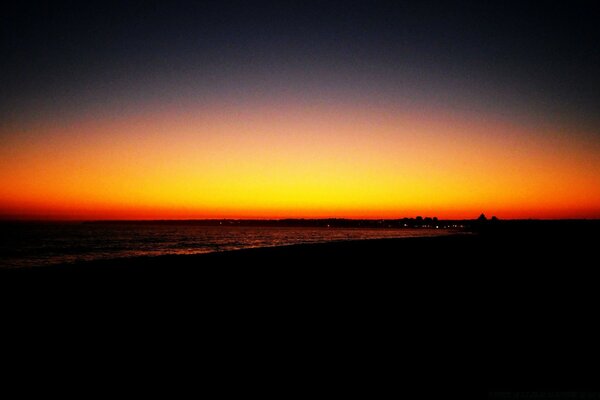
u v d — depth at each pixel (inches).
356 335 261.6
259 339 255.4
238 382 189.0
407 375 193.9
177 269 597.3
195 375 198.4
